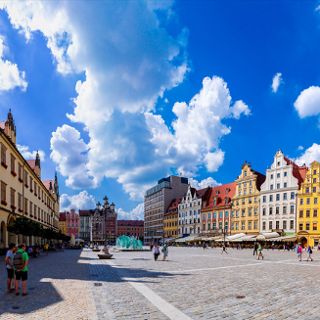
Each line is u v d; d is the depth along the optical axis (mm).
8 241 40656
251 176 102062
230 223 108312
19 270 13133
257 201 98438
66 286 15602
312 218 82688
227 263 32375
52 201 98250
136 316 10188
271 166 95250
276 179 93188
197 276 20812
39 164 74188
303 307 11805
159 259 38156
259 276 21047
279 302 12633
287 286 16703
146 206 179750
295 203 86938
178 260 36625
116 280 18297
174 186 158250
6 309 10742
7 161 41875
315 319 10211
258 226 97000
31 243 59344
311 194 83625
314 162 84250
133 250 67562
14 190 45531
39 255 46219
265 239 81125
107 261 34469
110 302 12141
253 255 48812
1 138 38812
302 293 14641
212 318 10141
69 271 22984
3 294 13344
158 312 10766
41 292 13844
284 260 38000
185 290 15109
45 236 55125
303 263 33281
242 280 18938
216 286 16484
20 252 13305
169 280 18625
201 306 11781
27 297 12727
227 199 111625
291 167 89750
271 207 93562
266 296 13836
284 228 89125
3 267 24641
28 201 56375
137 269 25234
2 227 39812
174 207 147000
